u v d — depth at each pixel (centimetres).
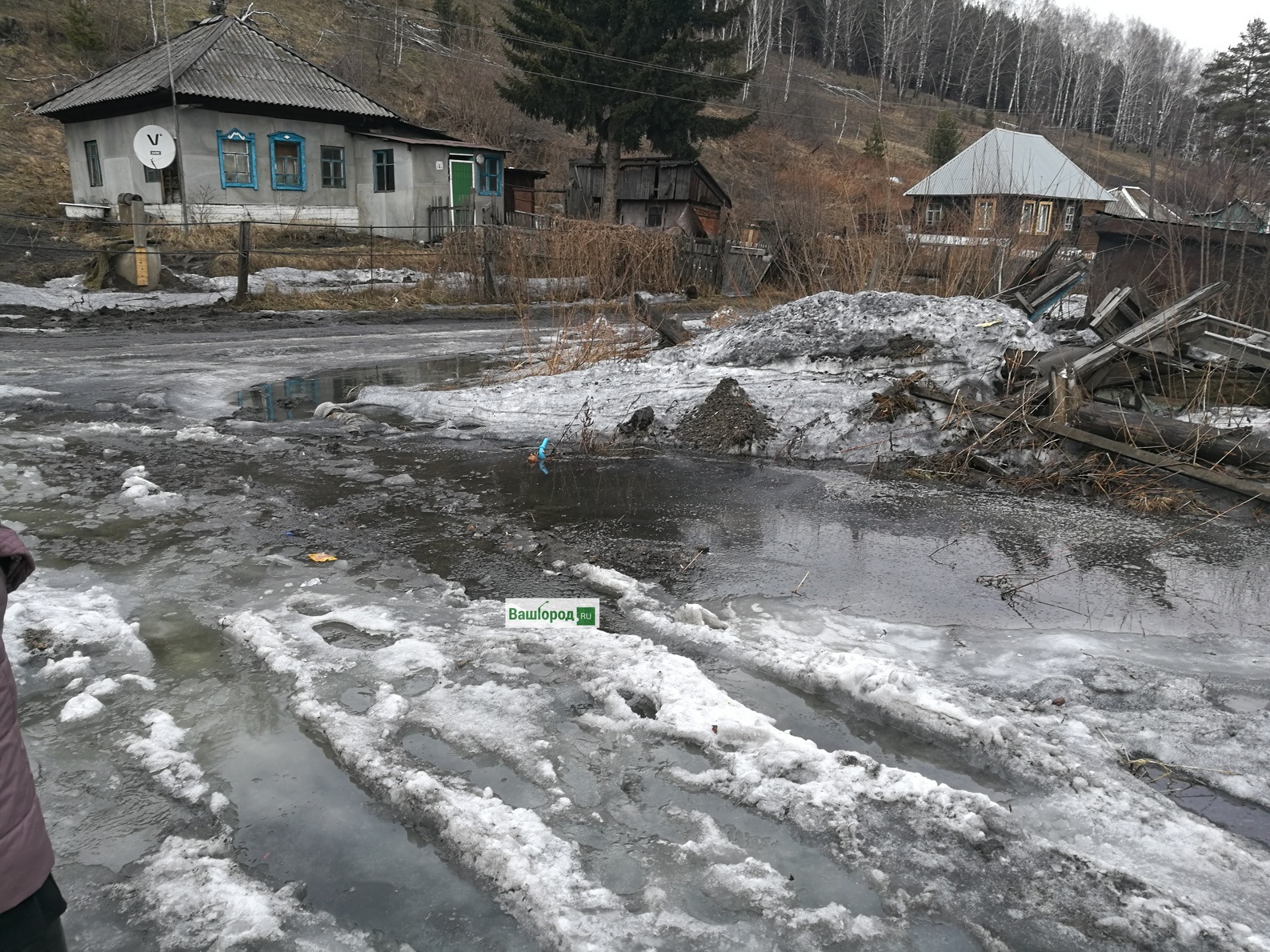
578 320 1584
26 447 710
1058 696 353
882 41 8569
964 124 7556
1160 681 365
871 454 728
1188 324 740
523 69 3027
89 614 403
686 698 342
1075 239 2838
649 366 952
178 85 2202
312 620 409
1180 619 434
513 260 1998
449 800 277
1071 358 757
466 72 4484
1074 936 232
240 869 253
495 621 412
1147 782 301
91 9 3538
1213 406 756
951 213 1330
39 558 478
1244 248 1082
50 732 318
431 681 358
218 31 2522
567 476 668
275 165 2456
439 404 889
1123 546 535
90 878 247
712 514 582
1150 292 1182
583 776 299
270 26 4203
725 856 260
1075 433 683
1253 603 453
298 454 713
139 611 417
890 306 885
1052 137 6569
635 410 800
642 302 1188
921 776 295
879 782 292
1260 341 780
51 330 1353
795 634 407
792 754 305
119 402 883
